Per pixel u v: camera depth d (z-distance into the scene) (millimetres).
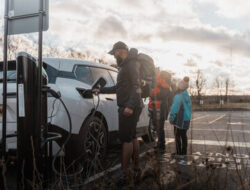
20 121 2629
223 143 6191
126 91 3420
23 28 2902
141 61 3490
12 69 3754
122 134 3393
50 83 3586
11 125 3361
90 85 4301
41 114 2840
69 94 3658
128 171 2834
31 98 2682
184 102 4816
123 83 3438
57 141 3416
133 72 3328
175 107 4773
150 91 3512
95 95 4148
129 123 3387
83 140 3703
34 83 2723
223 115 17219
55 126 3410
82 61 4438
